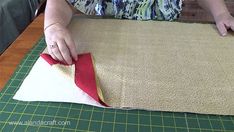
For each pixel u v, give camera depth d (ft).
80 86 1.82
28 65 2.13
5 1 3.93
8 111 1.70
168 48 2.32
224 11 2.82
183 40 2.47
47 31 2.22
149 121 1.66
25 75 2.02
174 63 2.11
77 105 1.76
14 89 1.88
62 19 2.45
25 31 2.65
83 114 1.70
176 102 1.76
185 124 1.65
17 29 4.17
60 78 1.89
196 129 1.62
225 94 1.81
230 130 1.62
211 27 2.73
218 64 2.11
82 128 1.61
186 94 1.81
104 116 1.69
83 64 2.03
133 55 2.20
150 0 2.94
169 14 3.01
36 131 1.57
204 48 2.34
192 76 1.96
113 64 2.07
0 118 1.65
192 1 3.72
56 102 1.77
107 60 2.11
